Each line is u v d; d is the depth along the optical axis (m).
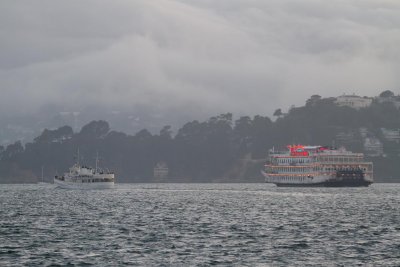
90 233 183.75
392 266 131.75
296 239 169.38
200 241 165.62
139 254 145.50
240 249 152.38
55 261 137.50
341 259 139.25
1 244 161.00
